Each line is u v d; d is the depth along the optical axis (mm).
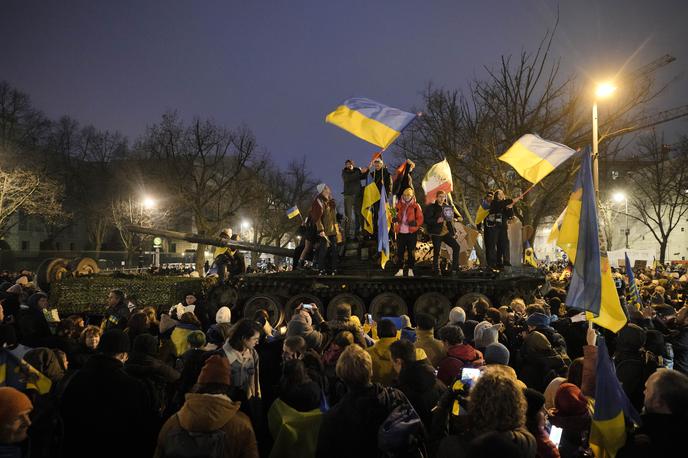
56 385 5617
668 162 55969
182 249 64812
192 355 5570
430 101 28719
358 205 16766
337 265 16609
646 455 3867
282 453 4562
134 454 4746
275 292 16109
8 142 47031
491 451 3020
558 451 4375
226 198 54281
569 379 5586
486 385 3412
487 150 25141
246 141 46031
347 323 7102
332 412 4184
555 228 11266
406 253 16594
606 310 5801
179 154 45406
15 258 35094
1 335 5305
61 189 46594
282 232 60250
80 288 15844
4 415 3711
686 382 3861
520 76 24906
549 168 10047
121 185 54688
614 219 63344
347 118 11773
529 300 16297
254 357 5672
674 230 65500
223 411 3869
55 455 4371
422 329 6758
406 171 16312
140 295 15789
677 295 16312
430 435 4297
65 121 57156
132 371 5488
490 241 15875
